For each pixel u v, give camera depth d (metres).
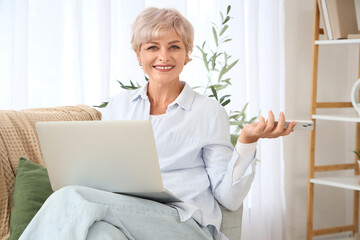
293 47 3.18
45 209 1.30
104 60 2.49
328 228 3.10
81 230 1.23
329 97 3.31
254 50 2.91
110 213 1.32
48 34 2.44
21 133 1.80
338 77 3.33
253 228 2.97
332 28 2.82
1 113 1.80
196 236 1.51
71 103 2.51
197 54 2.82
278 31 2.99
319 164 3.31
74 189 1.33
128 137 1.34
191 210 1.48
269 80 3.00
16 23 2.31
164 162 1.69
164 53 1.71
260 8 3.00
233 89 2.88
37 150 1.80
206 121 1.71
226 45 2.85
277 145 3.03
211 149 1.70
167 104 1.77
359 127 3.19
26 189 1.62
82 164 1.41
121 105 1.84
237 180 1.58
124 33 2.58
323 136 3.31
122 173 1.40
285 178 3.21
